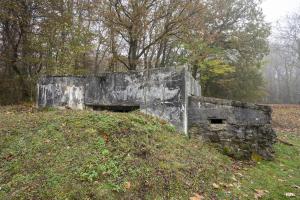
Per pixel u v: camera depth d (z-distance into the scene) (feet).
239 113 22.90
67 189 12.64
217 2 61.16
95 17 52.85
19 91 50.03
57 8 50.70
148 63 60.44
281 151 27.35
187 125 23.30
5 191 12.85
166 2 49.83
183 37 53.67
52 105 27.12
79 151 15.28
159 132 19.94
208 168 17.38
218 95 74.38
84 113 20.26
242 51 64.95
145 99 24.00
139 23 49.62
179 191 14.15
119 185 13.23
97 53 61.72
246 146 22.67
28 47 48.32
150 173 14.47
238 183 17.11
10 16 45.65
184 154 18.13
